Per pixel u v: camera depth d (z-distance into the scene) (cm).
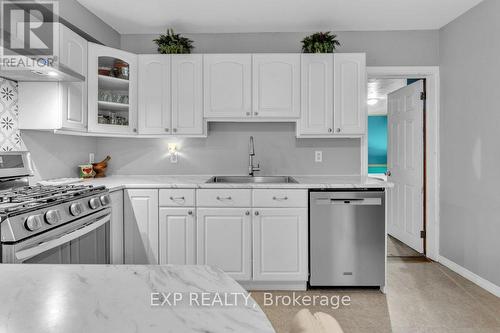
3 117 209
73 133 239
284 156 314
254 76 276
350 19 285
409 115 347
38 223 148
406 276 273
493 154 238
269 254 243
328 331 43
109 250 221
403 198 361
